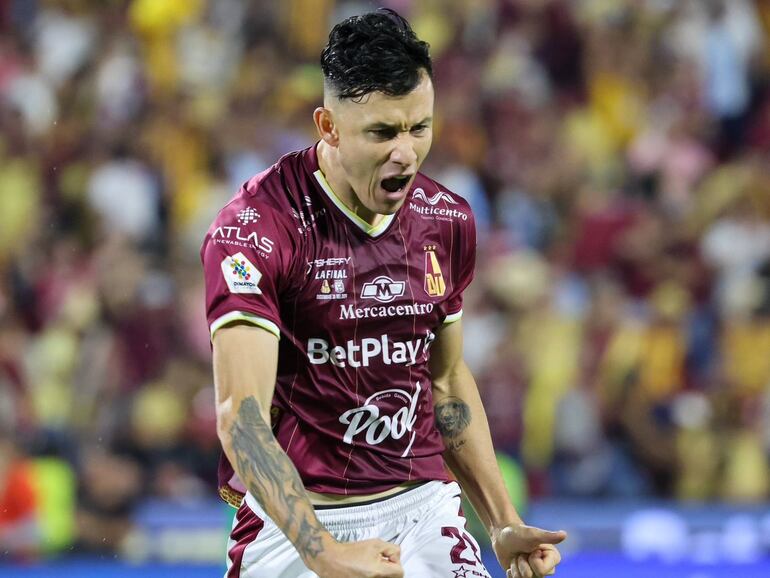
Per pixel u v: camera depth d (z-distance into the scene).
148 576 24.88
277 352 11.27
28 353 32.16
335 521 12.02
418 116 10.88
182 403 30.52
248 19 41.84
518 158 38.88
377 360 11.84
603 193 38.22
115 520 27.55
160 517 26.91
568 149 39.28
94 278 33.69
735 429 31.11
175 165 37.97
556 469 30.39
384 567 10.07
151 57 40.75
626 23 42.34
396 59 10.74
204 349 32.06
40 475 27.48
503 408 30.39
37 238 36.19
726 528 26.75
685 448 30.67
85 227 36.56
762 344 33.12
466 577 11.69
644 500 29.52
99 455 29.39
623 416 30.89
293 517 10.48
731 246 36.22
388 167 10.92
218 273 11.17
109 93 39.62
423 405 12.33
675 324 32.50
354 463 11.99
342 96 10.90
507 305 32.84
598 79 41.69
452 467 13.01
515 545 11.91
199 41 41.28
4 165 37.84
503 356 30.89
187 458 29.67
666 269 35.22
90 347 31.78
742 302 34.38
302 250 11.52
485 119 39.72
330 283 11.59
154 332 32.09
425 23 42.25
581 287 35.22
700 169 39.09
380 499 12.09
